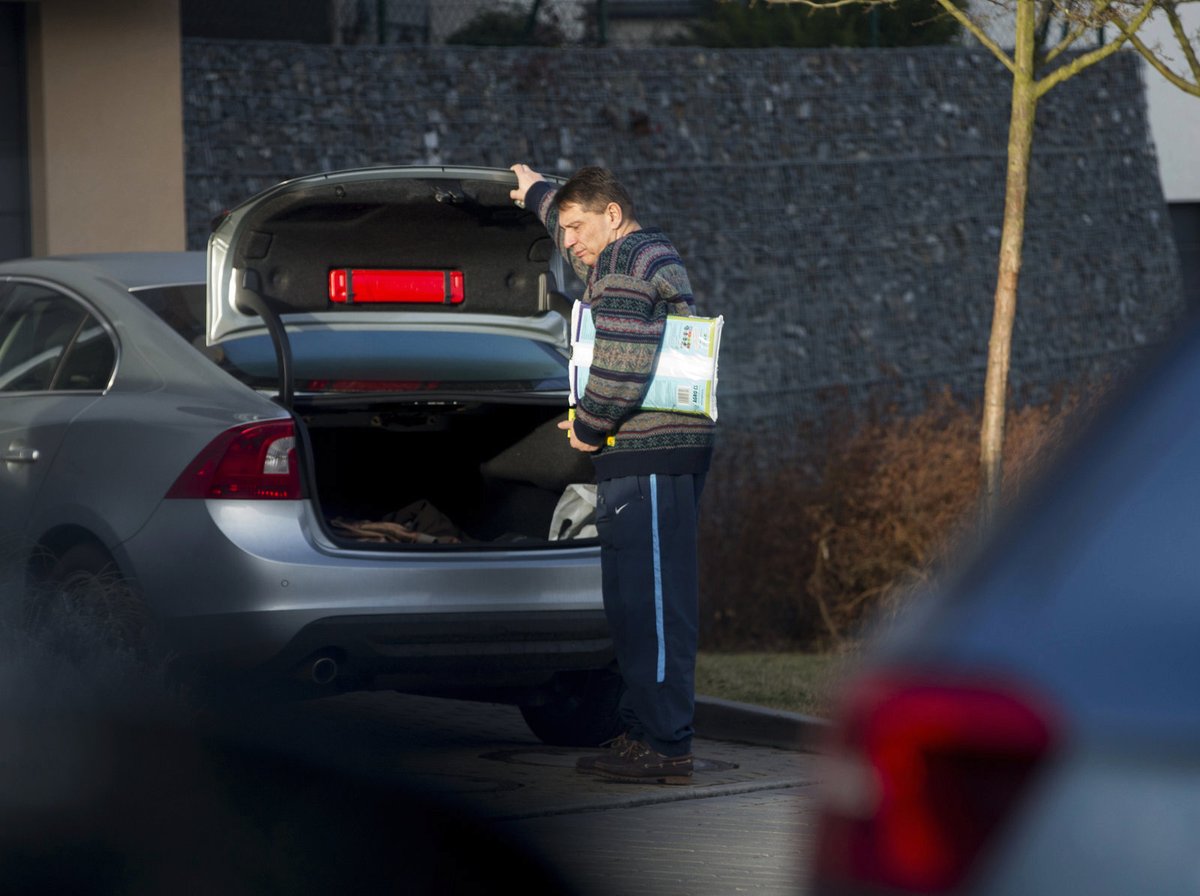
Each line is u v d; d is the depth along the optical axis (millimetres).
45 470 23000
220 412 21672
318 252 23984
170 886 15883
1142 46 30797
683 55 56031
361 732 25312
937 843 7504
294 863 16391
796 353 57188
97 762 16578
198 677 21031
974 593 7699
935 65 61250
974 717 7410
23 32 44531
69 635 20094
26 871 15609
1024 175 31656
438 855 17438
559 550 22578
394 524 23906
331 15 54719
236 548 20906
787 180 57750
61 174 44625
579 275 22844
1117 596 7375
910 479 45625
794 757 25438
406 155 50688
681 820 20703
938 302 60281
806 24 63906
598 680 24359
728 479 48188
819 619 46469
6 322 25703
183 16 52094
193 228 47344
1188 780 6980
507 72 52594
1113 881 7035
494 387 23938
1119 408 7914
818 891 7965
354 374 23391
